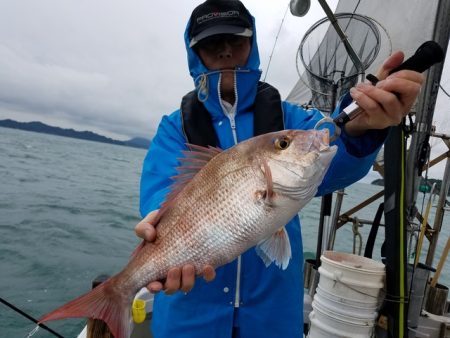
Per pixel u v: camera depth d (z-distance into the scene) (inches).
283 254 27.7
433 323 52.9
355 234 65.3
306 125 36.2
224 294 31.9
